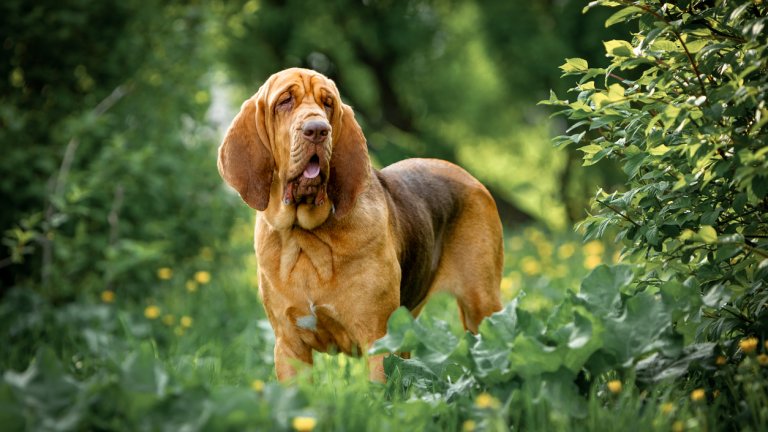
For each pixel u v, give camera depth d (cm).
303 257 535
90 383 391
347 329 543
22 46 991
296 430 382
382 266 540
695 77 464
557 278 991
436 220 625
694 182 438
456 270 641
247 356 706
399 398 469
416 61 2175
